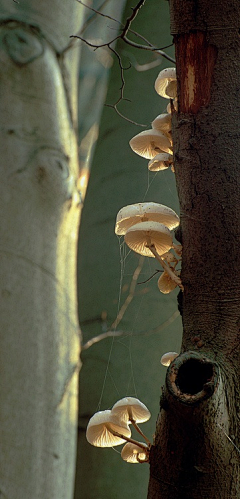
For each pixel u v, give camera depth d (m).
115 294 2.65
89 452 2.53
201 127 1.51
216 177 1.49
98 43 2.05
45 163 1.65
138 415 1.63
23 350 1.60
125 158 2.82
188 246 1.49
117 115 2.89
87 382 2.60
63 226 1.67
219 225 1.48
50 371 1.62
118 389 2.54
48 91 1.69
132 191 2.74
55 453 1.61
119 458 2.50
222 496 1.40
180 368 1.40
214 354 1.43
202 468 1.40
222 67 1.52
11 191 1.63
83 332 2.64
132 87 2.90
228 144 1.50
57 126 1.68
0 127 1.65
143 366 2.55
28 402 1.60
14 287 1.61
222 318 1.45
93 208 2.82
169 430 1.41
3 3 1.70
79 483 2.50
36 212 1.64
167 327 2.61
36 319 1.62
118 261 2.70
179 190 1.51
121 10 2.17
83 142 2.01
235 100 1.51
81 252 2.78
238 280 1.46
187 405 1.38
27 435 1.59
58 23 1.72
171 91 1.68
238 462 1.40
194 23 1.52
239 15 1.52
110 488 2.45
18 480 1.58
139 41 2.94
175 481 1.41
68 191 1.67
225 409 1.40
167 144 1.70
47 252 1.64
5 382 1.59
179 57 1.53
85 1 1.92
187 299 1.47
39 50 1.69
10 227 1.62
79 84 2.02
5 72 1.66
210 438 1.39
